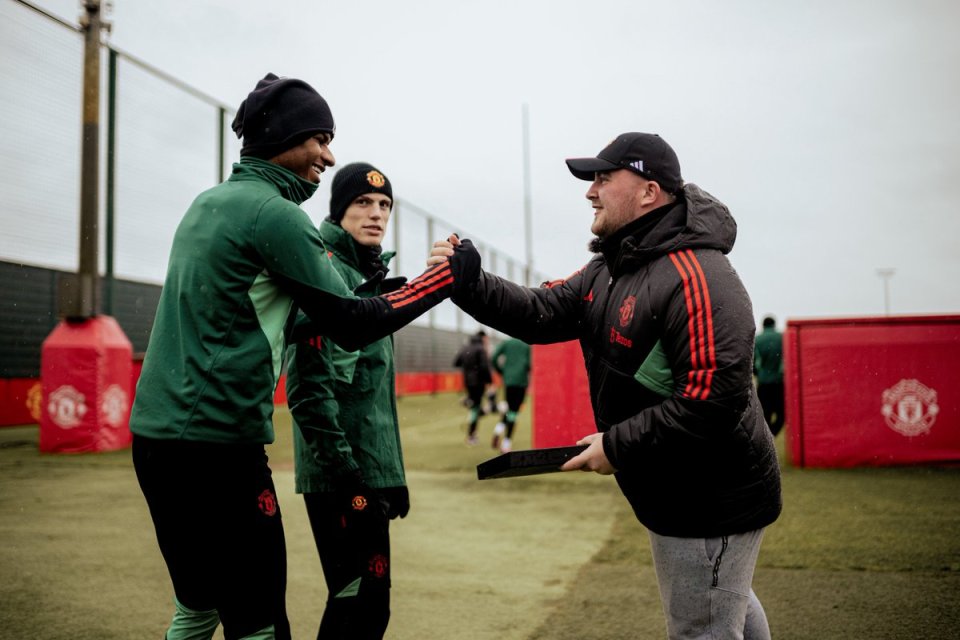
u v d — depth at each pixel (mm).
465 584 4250
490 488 7723
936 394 8859
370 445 2592
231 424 1880
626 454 1943
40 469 8766
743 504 2006
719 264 2000
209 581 1932
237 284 1914
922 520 5711
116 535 5336
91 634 3385
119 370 11062
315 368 2297
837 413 9031
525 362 11648
